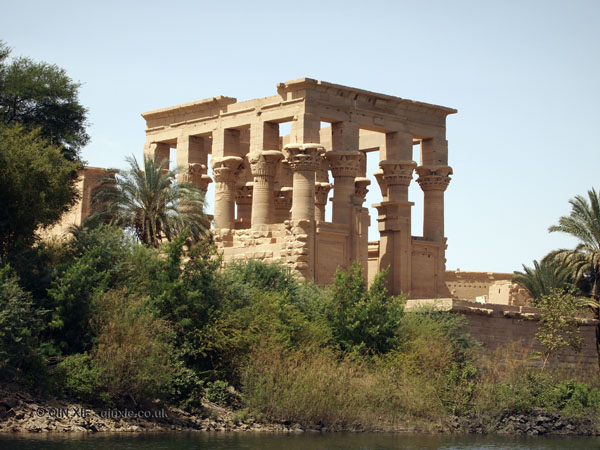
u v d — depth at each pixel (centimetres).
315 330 6216
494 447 5459
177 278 6025
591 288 8050
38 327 5372
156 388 5409
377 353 6419
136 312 5562
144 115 8538
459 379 6488
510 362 6775
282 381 5788
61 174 6406
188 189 7244
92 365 5362
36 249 5875
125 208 7081
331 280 7425
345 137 7625
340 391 5856
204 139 8550
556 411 6650
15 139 6288
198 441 4947
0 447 4397
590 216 7906
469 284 9569
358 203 7612
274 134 7725
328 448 4962
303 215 7331
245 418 5619
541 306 7381
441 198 8162
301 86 7444
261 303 6166
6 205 6144
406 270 7856
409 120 8019
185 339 5850
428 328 6575
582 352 7519
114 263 6081
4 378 5150
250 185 8600
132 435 5016
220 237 7744
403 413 6125
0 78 7450
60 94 7662
